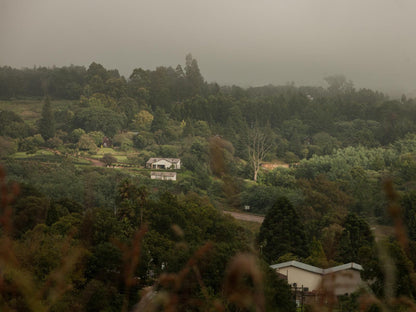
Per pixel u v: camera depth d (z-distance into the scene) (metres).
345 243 29.67
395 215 1.37
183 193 67.69
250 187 68.94
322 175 73.00
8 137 102.00
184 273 1.88
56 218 24.00
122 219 30.52
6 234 1.62
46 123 115.00
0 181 1.56
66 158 99.38
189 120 125.12
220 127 124.56
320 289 2.11
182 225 29.31
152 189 76.44
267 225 37.66
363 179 70.00
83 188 64.38
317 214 53.50
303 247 35.75
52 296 1.96
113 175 81.62
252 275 1.38
